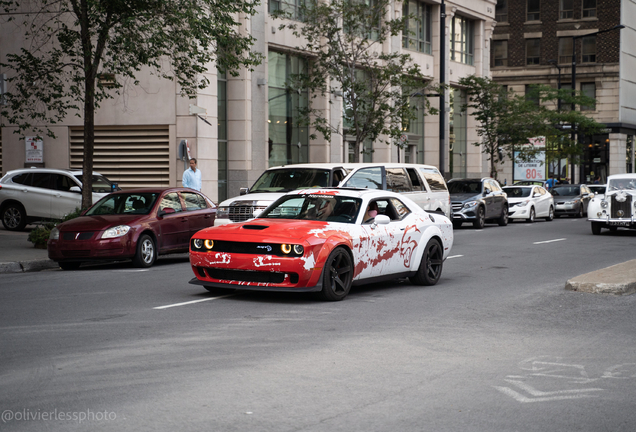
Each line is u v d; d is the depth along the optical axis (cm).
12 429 476
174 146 2606
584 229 2680
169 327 813
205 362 656
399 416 511
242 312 911
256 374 616
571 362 678
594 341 770
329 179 1619
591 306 990
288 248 952
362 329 813
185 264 1516
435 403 543
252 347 717
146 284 1176
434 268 1205
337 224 1027
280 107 3181
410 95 3011
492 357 693
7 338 754
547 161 4481
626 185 2386
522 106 3997
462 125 4747
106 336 764
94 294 1063
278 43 3075
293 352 698
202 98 2608
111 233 1384
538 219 3541
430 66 4256
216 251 992
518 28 6544
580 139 5391
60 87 1894
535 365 665
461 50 4638
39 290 1109
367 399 550
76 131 2697
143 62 1745
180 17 1692
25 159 2705
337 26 3177
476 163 4791
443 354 701
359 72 3588
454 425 494
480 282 1231
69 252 1382
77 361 656
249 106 2916
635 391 584
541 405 543
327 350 709
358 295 1070
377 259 1070
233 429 478
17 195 2234
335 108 3431
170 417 501
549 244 2008
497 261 1570
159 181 2642
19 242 1858
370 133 2980
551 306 988
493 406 538
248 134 2914
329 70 2961
